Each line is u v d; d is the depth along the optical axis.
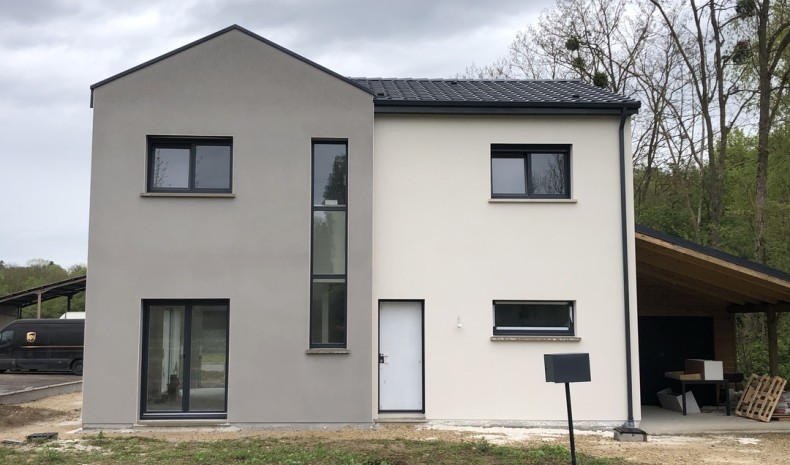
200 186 12.49
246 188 12.30
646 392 15.77
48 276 52.34
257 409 11.93
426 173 12.86
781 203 22.48
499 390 12.49
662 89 26.53
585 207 12.95
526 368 12.54
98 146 12.20
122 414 11.78
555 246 12.85
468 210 12.84
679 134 26.52
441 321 12.61
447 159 12.91
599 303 12.77
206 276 12.13
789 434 12.19
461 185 12.88
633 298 12.72
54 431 11.90
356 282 12.23
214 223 12.22
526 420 12.45
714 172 24.52
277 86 12.48
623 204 12.88
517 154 13.23
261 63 12.49
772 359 15.10
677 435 12.06
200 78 12.41
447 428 12.10
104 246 12.07
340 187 12.60
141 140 12.26
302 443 10.19
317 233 12.48
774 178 23.89
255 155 12.37
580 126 13.09
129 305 11.99
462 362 12.53
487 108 12.83
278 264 12.20
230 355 12.01
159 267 12.09
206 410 12.09
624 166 12.97
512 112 12.84
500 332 12.81
